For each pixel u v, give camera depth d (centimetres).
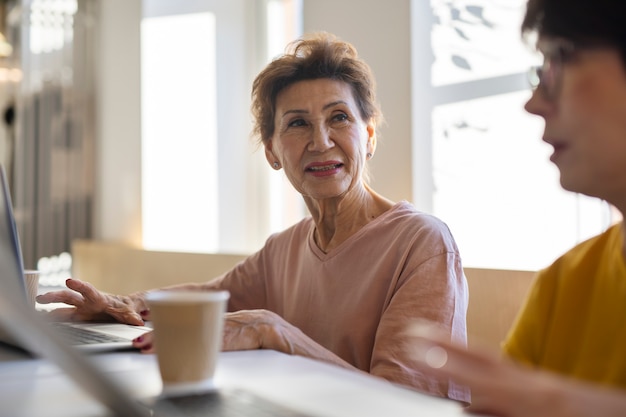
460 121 281
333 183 155
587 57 69
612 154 70
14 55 427
